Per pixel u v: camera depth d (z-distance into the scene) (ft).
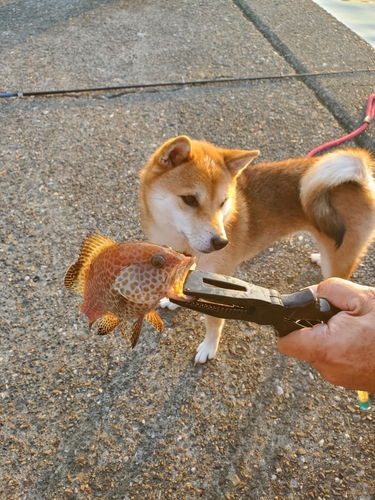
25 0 5.08
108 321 1.08
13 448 1.83
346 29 4.90
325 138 3.51
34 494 1.72
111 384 2.07
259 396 2.08
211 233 1.94
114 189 2.97
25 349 2.15
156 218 2.15
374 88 3.98
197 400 2.04
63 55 4.17
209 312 1.00
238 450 1.89
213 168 2.04
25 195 2.87
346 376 1.16
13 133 3.31
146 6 5.06
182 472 1.82
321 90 3.94
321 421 2.00
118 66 4.09
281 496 1.76
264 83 4.04
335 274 2.33
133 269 0.90
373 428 1.98
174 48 4.39
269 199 2.31
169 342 2.26
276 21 4.94
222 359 2.21
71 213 2.79
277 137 3.48
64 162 3.12
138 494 1.75
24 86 3.76
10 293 2.36
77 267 1.08
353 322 1.12
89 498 1.73
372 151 3.33
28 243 2.60
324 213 2.08
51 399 1.99
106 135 3.37
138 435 1.91
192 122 3.56
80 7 4.97
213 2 5.25
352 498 1.76
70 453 1.84
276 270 2.68
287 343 1.15
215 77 4.05
